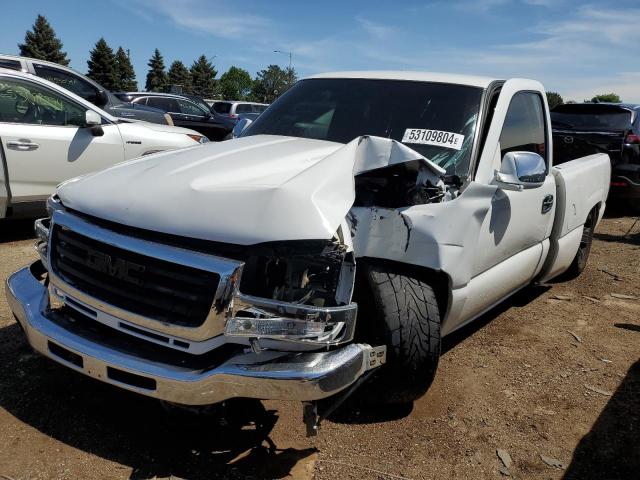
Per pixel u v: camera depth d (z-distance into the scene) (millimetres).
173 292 2381
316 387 2326
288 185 2496
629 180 9242
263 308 2309
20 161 5762
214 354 2432
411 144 3525
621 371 3965
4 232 6258
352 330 2465
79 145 6207
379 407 3250
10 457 2578
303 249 2420
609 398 3582
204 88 93812
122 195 2627
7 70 5863
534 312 5035
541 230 4371
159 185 2623
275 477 2615
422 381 2939
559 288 5793
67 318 2707
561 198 4641
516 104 4062
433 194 3080
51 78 9023
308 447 2859
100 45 78625
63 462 2582
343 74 4348
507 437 3102
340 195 2582
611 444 3100
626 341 4504
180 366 2387
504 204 3639
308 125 3900
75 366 2562
